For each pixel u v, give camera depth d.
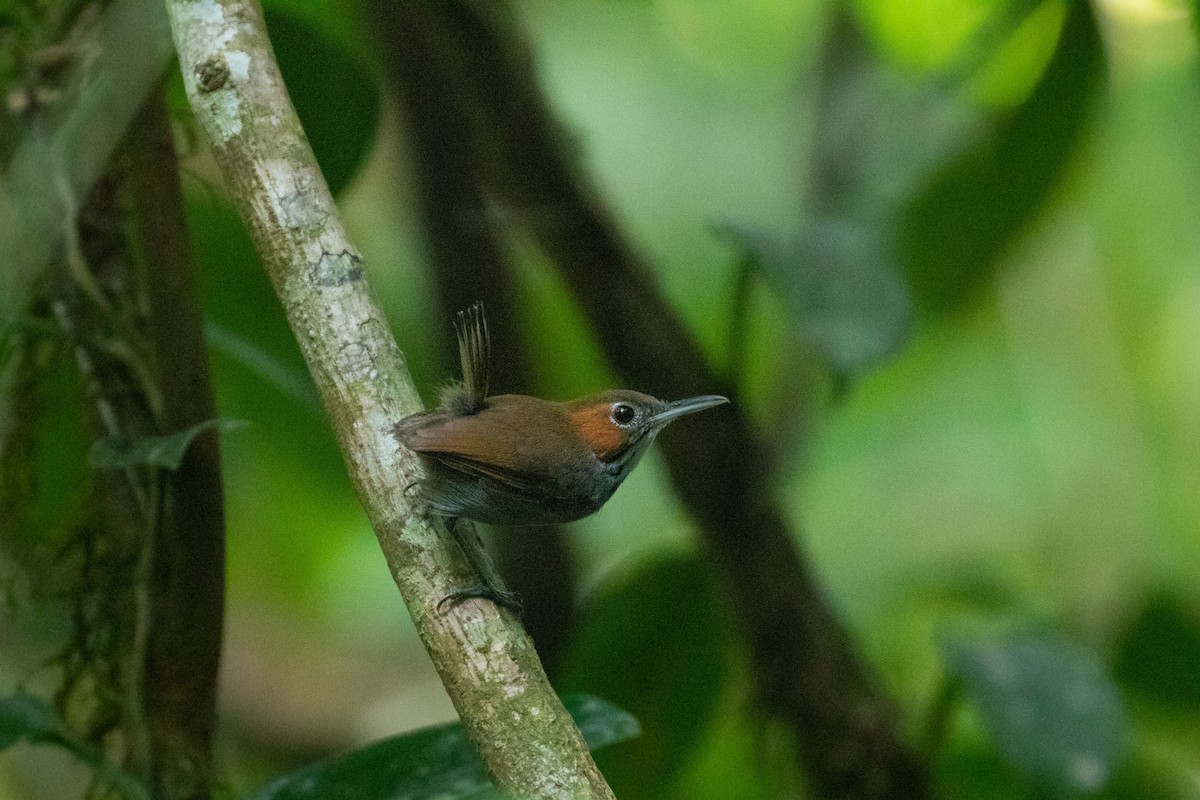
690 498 8.25
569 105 13.92
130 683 6.57
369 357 5.59
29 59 6.76
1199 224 11.85
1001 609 10.49
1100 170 11.40
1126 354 12.05
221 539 6.48
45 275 6.82
